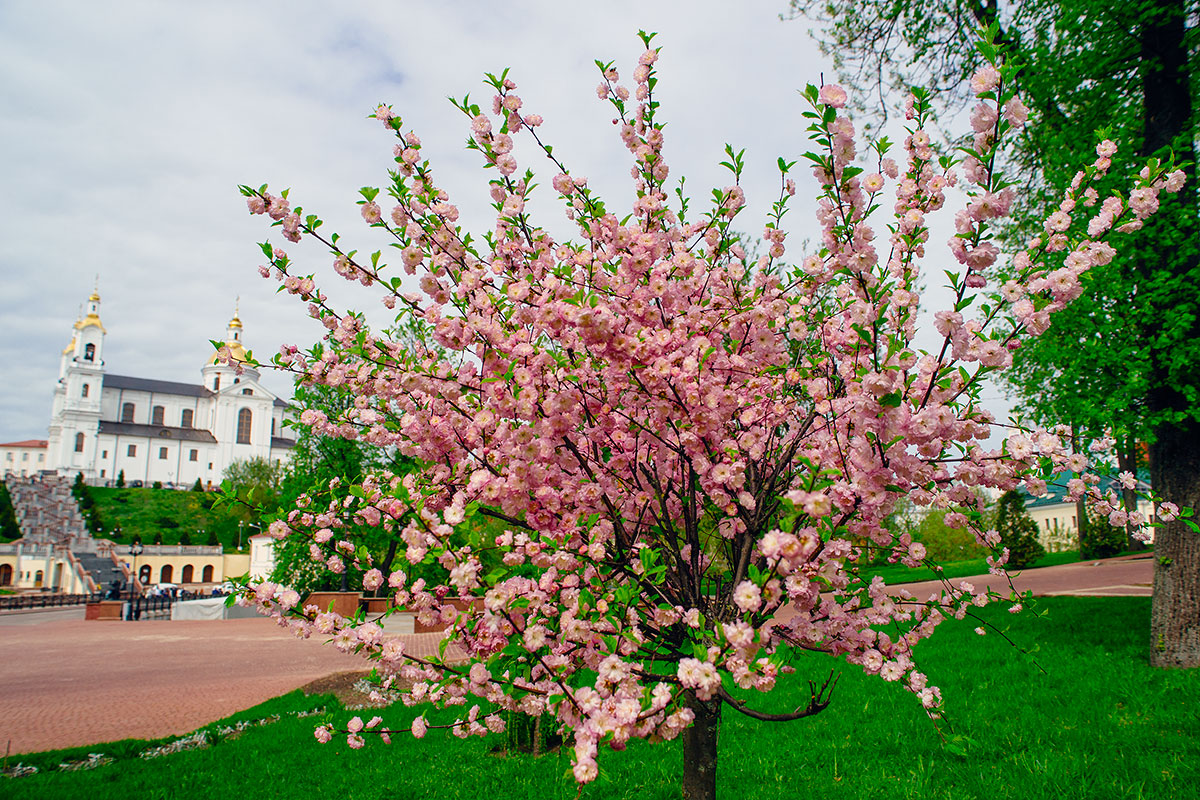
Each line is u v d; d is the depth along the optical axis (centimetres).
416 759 585
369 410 346
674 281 306
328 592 1697
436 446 309
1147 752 436
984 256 227
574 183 332
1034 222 783
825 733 546
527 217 335
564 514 265
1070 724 504
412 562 257
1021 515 2580
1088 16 689
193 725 808
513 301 297
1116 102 721
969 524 288
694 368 263
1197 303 603
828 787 432
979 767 437
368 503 306
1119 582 1727
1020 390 725
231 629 2223
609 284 309
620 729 197
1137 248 643
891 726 542
